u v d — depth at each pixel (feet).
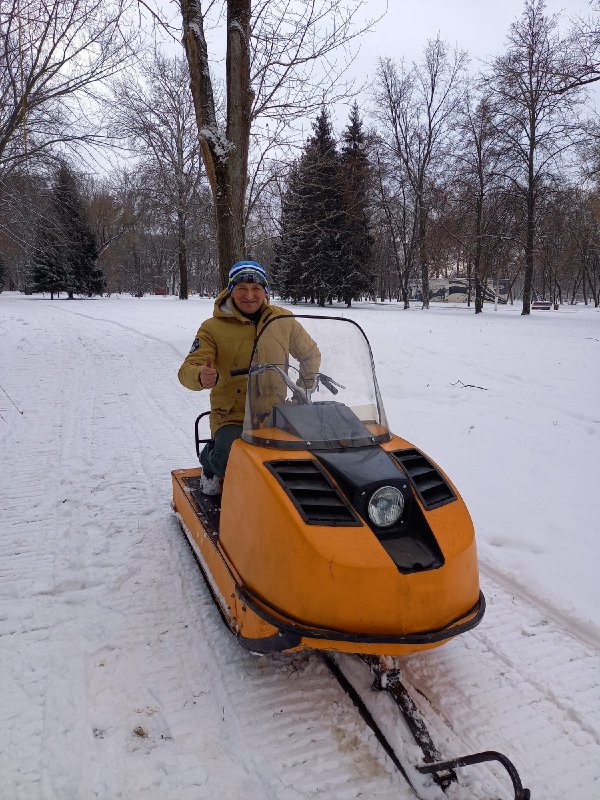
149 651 9.34
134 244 209.46
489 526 14.10
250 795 6.79
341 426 9.13
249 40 29.50
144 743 7.51
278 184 38.37
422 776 6.86
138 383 30.89
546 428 22.41
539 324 70.08
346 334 10.68
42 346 43.09
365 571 7.07
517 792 6.04
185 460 18.71
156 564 12.10
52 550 12.62
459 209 108.99
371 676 8.54
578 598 10.98
